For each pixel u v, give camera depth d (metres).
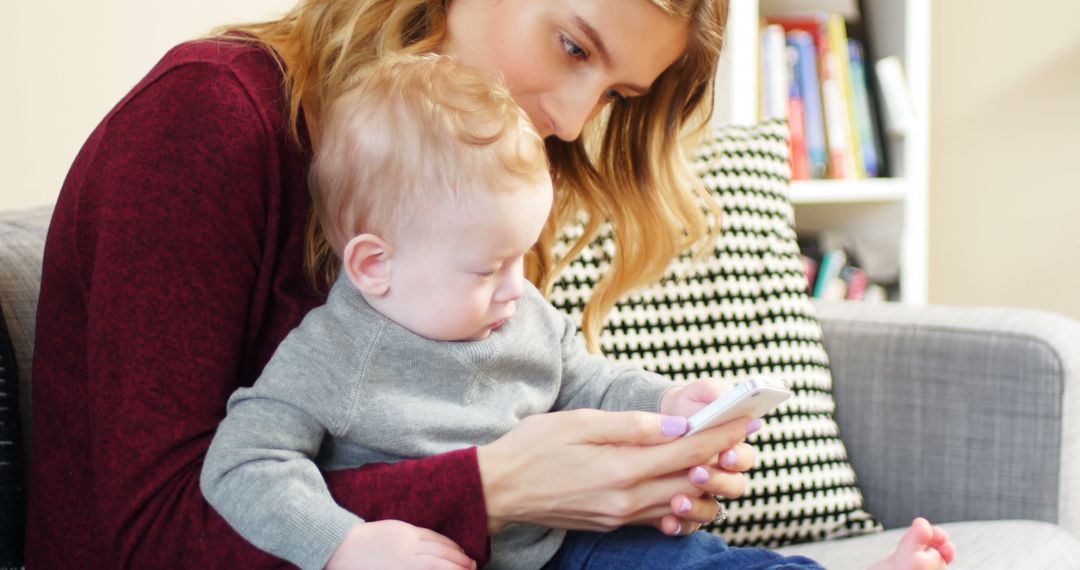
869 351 1.43
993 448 1.34
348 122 0.93
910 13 2.17
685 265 1.34
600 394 1.04
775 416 1.32
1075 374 1.30
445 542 0.83
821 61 2.16
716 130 1.48
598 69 1.02
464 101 0.91
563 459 0.88
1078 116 2.59
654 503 0.91
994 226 2.68
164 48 1.74
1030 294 2.67
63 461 0.96
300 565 0.80
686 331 1.31
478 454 0.87
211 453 0.84
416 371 0.92
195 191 0.88
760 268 1.38
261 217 0.93
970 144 2.67
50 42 1.61
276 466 0.82
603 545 0.97
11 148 1.58
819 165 2.16
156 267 0.86
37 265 1.10
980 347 1.36
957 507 1.36
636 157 1.26
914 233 2.20
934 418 1.38
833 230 2.35
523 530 0.96
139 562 0.85
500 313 0.94
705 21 1.08
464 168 0.89
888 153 2.25
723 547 0.95
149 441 0.85
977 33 2.64
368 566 0.79
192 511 0.84
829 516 1.31
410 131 0.90
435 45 1.04
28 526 0.98
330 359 0.90
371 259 0.91
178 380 0.86
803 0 2.22
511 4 1.00
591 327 1.26
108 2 1.67
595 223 1.28
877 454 1.42
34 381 0.98
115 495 0.85
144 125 0.89
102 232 0.87
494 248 0.90
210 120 0.90
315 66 1.03
